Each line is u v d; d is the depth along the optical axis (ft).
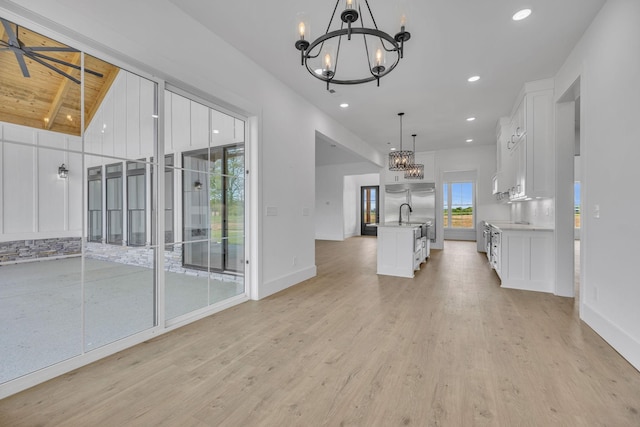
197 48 9.18
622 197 7.41
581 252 9.58
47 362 6.68
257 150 11.78
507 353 7.47
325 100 15.35
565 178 12.37
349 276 16.19
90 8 6.61
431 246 27.37
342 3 8.23
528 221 18.22
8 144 7.27
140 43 7.61
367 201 42.34
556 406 5.45
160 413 5.28
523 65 11.64
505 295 12.52
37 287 8.22
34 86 6.59
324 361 7.10
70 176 7.27
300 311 10.59
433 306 11.14
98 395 5.78
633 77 6.95
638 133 6.78
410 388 6.02
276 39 10.12
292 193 14.15
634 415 5.20
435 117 18.11
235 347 7.82
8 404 5.47
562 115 12.34
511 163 16.57
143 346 7.85
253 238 11.93
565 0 8.05
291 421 5.09
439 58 11.12
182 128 9.50
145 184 8.40
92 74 7.16
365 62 11.41
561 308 10.85
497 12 8.53
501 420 5.08
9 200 7.40
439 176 27.61
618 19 7.51
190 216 10.00
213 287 10.85
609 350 7.61
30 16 5.82
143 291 9.21
